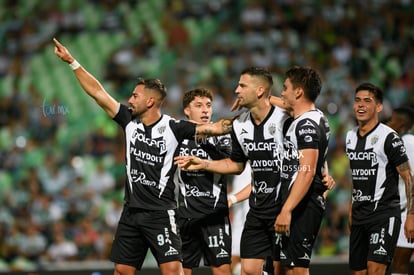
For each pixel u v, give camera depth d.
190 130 18.92
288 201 17.06
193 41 54.25
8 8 60.81
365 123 19.36
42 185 41.38
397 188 19.20
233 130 18.69
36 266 28.73
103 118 47.44
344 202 35.91
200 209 20.30
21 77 54.38
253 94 18.08
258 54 50.22
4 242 36.84
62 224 37.22
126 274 19.27
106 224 37.66
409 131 21.98
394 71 48.59
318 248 34.19
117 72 52.91
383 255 18.88
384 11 52.66
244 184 24.08
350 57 49.06
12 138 46.81
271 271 20.03
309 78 17.72
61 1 60.56
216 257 20.27
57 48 18.66
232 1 56.78
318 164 17.69
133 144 18.91
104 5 59.72
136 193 18.94
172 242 18.84
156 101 18.86
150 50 54.25
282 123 18.12
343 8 53.19
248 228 18.86
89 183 41.34
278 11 54.00
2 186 42.41
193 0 58.09
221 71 49.84
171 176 19.02
